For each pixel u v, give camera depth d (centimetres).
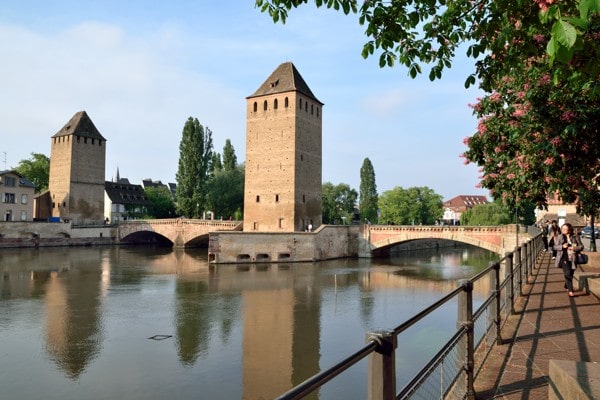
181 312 3294
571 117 931
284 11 805
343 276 5144
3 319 3036
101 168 10119
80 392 1888
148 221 9019
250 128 7669
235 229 7800
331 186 12306
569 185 1203
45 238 8312
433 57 869
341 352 2412
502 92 1198
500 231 5850
